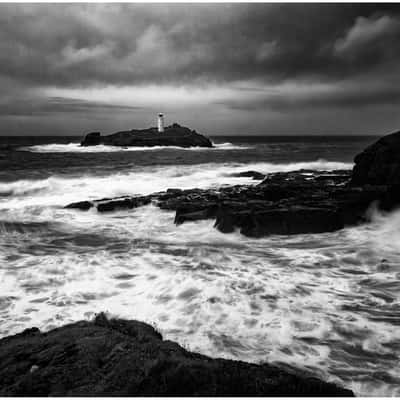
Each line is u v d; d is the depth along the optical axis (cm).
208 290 675
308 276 770
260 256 938
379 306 612
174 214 1502
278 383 330
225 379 329
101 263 856
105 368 350
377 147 1659
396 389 396
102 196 1997
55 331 461
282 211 1178
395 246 1002
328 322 550
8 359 373
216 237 1162
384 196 1290
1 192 2028
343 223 1199
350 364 443
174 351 391
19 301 628
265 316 569
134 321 493
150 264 854
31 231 1257
